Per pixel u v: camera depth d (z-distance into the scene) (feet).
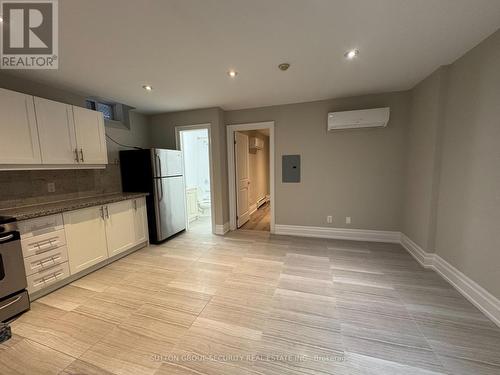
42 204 8.52
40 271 7.09
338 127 11.02
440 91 7.96
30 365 4.75
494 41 5.88
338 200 12.03
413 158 10.03
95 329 5.77
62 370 4.63
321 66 7.74
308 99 11.47
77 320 6.11
